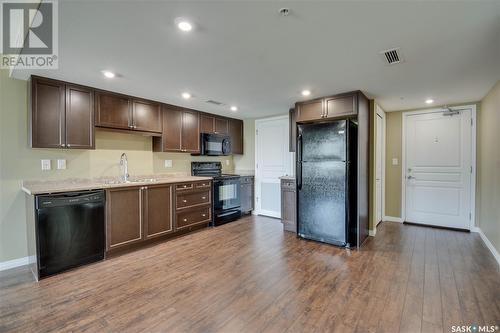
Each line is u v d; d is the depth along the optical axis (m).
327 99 3.58
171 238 3.81
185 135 4.32
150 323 1.84
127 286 2.37
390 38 1.94
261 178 5.37
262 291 2.27
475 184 4.02
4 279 2.51
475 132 4.00
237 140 5.46
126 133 3.70
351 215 3.46
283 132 5.02
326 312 1.96
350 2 1.49
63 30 1.80
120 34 1.86
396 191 4.72
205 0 1.46
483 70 2.60
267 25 1.75
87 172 3.36
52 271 2.59
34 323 1.84
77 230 2.76
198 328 1.78
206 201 4.33
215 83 3.02
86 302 2.11
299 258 3.02
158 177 4.21
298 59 2.33
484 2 1.49
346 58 2.30
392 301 2.10
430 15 1.63
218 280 2.48
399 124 4.66
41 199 2.50
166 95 3.55
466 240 3.64
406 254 3.12
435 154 4.36
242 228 4.36
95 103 3.17
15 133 2.82
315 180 3.59
